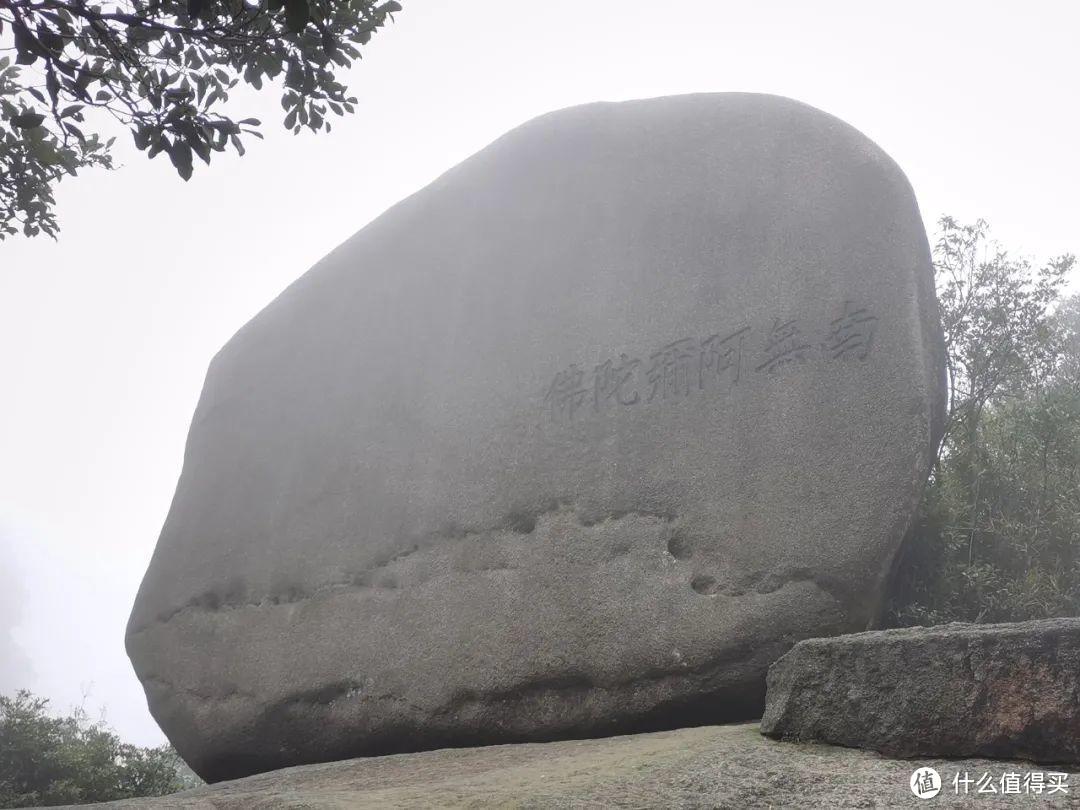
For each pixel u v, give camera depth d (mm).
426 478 6926
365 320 7926
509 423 6680
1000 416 8156
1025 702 3652
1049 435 7375
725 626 5422
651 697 5547
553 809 3521
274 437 8055
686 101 7008
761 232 6234
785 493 5590
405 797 3910
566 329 6711
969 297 8039
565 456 6340
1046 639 3662
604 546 5953
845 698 4051
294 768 6152
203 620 7656
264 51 4570
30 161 6039
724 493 5742
